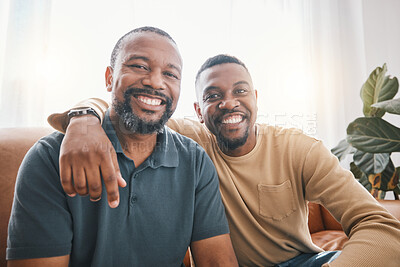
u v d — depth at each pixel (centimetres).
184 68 150
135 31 65
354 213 64
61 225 53
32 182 53
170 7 149
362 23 196
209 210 65
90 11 140
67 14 138
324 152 77
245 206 75
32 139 78
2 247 66
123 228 58
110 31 141
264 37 167
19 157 73
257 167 79
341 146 148
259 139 81
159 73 61
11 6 129
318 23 187
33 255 50
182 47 151
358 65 195
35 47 130
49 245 51
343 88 192
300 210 78
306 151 78
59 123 59
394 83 140
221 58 80
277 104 166
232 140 76
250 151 80
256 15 166
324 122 182
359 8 198
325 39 187
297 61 175
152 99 61
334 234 119
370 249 54
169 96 63
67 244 53
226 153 80
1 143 74
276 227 76
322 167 74
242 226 75
